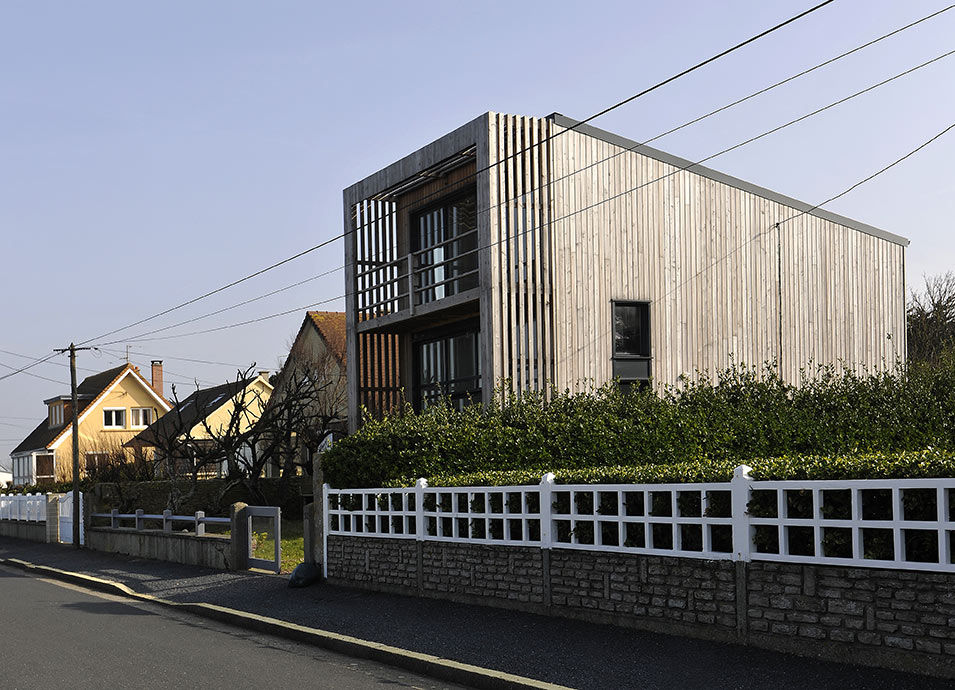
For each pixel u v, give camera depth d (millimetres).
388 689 8461
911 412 12672
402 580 13516
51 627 12578
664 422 13742
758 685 7574
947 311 41250
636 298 20375
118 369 61531
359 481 15047
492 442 14664
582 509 10570
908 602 7516
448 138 20422
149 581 18000
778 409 13680
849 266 23312
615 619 10039
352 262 23625
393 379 23922
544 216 19547
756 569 8617
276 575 16734
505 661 9039
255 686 8547
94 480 36250
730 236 21656
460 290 21703
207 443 40156
